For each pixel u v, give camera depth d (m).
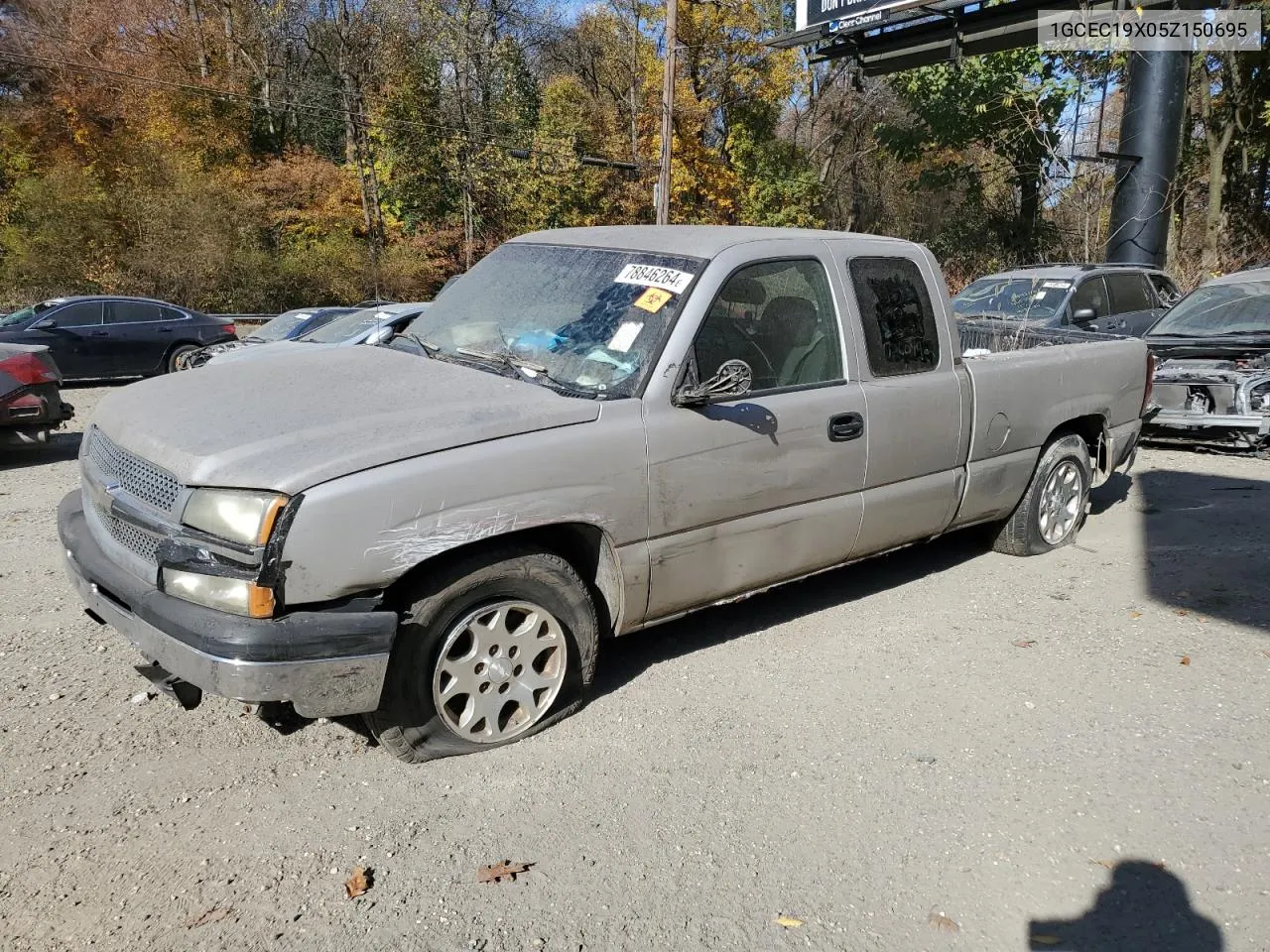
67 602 5.01
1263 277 9.25
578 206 37.47
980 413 4.86
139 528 3.12
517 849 2.94
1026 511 5.51
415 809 3.13
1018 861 2.91
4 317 16.25
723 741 3.58
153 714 3.76
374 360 3.94
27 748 3.50
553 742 3.55
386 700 3.21
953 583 5.27
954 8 15.50
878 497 4.44
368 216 36.41
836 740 3.60
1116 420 5.87
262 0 40.81
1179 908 2.71
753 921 2.65
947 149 28.69
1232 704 3.88
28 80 35.84
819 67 38.09
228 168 35.38
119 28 36.44
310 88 41.00
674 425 3.63
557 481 3.33
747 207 36.28
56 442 10.02
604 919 2.65
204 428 3.22
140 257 29.95
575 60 42.34
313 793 3.22
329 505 2.90
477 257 37.31
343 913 2.65
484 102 39.09
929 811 3.16
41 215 29.75
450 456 3.13
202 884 2.77
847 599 5.03
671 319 3.72
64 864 2.85
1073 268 11.46
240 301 31.39
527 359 3.86
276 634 2.85
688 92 34.53
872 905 2.72
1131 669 4.20
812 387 4.13
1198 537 6.05
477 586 3.26
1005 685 4.05
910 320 4.57
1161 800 3.22
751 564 4.04
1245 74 21.20
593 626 3.63
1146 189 15.38
